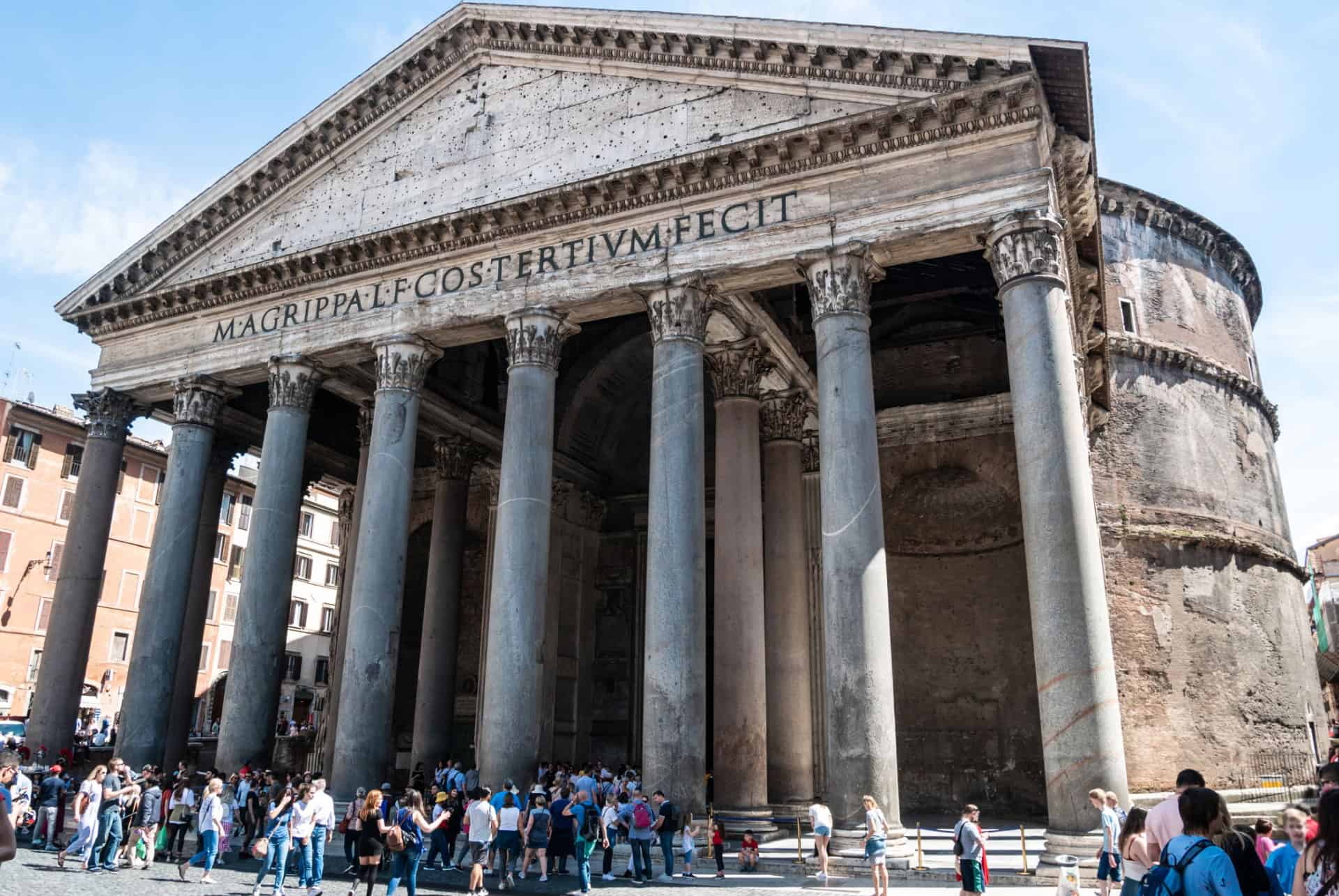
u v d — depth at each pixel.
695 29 18.53
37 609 42.28
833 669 14.59
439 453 27.03
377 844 12.06
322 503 57.03
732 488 19.92
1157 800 24.22
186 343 23.31
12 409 42.03
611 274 18.27
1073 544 13.90
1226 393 31.86
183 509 22.00
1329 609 57.03
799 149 16.97
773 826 17.72
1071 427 14.41
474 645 29.53
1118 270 30.61
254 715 19.41
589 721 28.47
